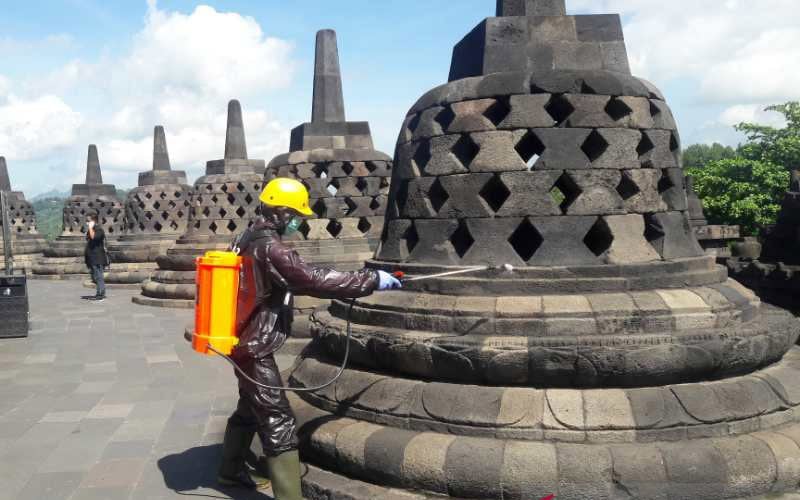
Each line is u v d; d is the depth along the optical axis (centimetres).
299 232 1142
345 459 447
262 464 488
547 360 426
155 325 1270
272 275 419
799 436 430
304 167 1158
